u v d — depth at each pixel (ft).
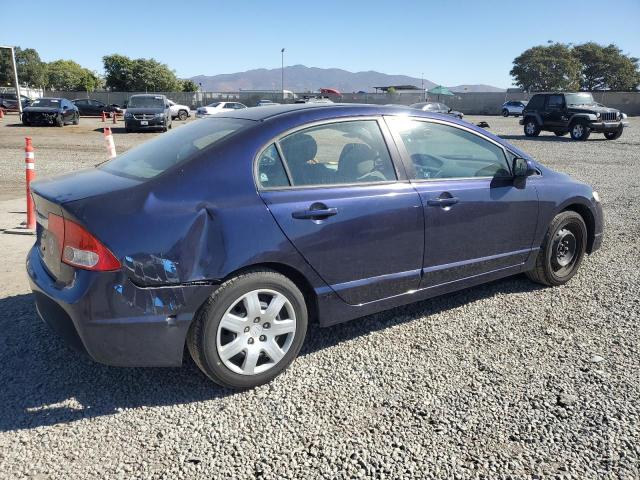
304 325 11.14
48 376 11.05
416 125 13.02
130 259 9.30
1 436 9.13
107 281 9.27
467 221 13.25
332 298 11.46
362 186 11.75
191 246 9.68
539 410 9.89
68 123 97.81
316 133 11.51
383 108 12.73
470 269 13.71
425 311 14.42
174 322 9.72
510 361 11.74
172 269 9.55
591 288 16.08
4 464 8.44
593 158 51.01
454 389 10.63
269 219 10.37
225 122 11.87
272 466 8.46
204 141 11.02
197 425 9.50
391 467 8.41
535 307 14.67
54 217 9.95
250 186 10.41
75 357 11.81
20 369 11.28
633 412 9.82
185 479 8.16
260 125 11.07
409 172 12.53
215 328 10.02
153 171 10.53
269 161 10.82
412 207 12.20
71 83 323.16
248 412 9.91
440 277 13.14
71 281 9.52
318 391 10.59
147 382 10.91
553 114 75.51
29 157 21.59
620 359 11.82
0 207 26.30
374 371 11.34
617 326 13.48
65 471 8.32
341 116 11.92
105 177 10.96
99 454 8.73
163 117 80.94
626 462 8.51
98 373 11.20
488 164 14.14
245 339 10.42
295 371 11.35
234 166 10.41
